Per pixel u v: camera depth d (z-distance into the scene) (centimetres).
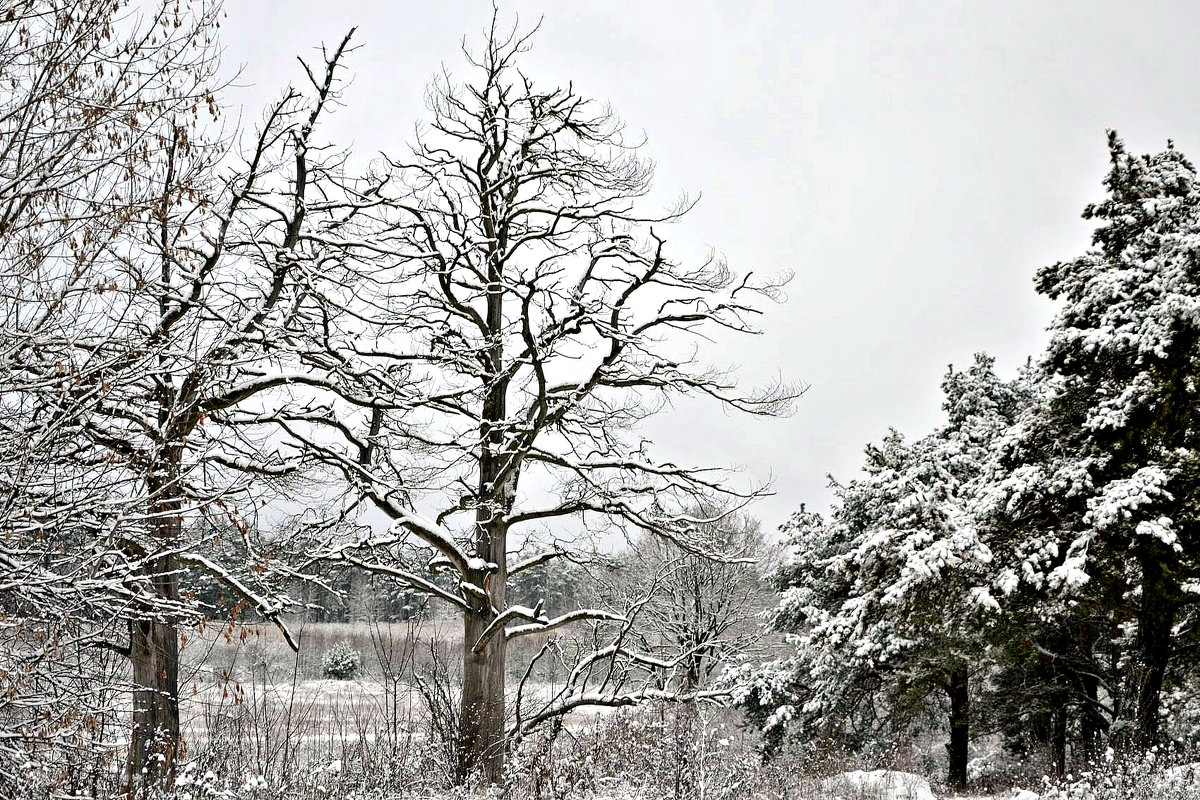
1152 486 1302
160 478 670
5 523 574
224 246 904
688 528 1559
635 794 1007
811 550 2527
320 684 1312
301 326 1013
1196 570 1382
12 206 619
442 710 1162
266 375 1054
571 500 1534
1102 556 1453
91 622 737
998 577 1473
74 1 638
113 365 659
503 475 1442
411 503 1352
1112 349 1451
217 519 700
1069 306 1588
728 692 1512
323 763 962
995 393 2452
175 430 731
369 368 1157
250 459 912
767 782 1127
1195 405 1395
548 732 1346
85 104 639
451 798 941
